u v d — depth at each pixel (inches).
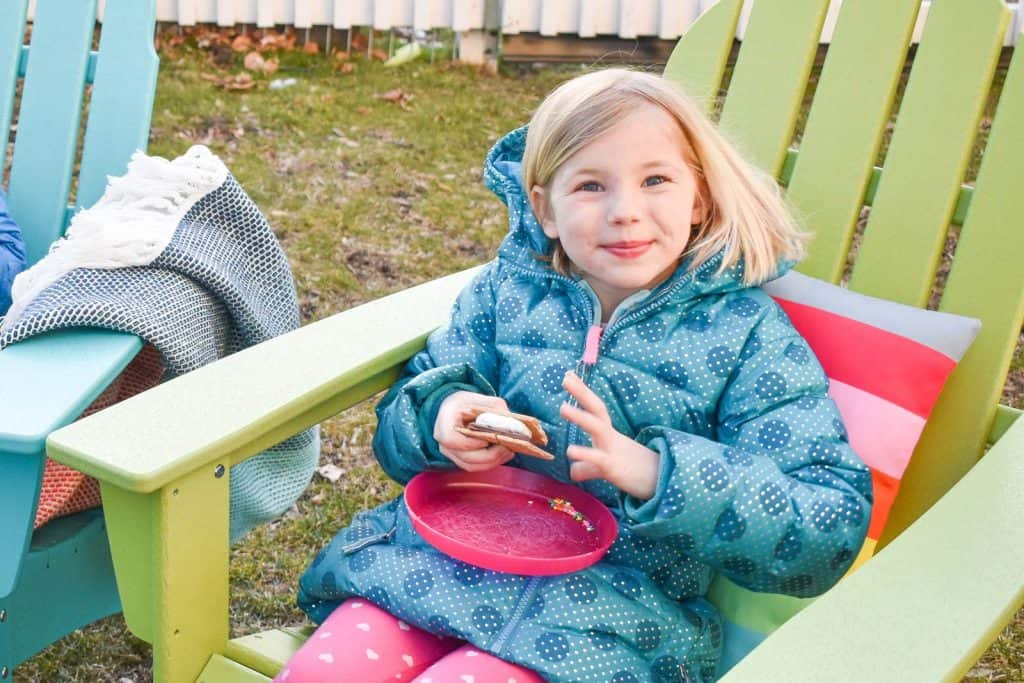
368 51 191.6
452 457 57.7
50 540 62.1
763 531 52.1
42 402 51.9
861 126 65.3
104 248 62.2
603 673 53.0
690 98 59.9
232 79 178.7
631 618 55.0
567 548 56.4
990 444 60.4
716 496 52.0
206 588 52.2
